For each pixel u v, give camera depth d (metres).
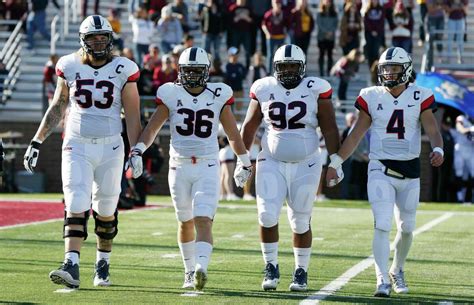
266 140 28.95
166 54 81.50
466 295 28.34
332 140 29.02
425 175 76.94
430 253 39.47
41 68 88.44
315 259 36.75
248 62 82.00
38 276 30.80
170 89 28.41
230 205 66.00
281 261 36.03
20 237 42.53
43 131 28.94
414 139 28.42
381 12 78.81
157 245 40.34
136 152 28.11
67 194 27.73
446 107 74.00
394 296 27.92
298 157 28.58
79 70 28.20
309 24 80.19
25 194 76.12
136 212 58.62
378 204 28.16
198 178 28.31
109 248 29.11
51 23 93.62
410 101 28.39
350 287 29.56
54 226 47.91
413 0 90.19
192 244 28.94
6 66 87.00
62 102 28.73
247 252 38.53
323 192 74.62
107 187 28.47
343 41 81.06
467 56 85.75
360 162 74.62
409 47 79.94
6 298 26.36
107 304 25.52
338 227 51.09
